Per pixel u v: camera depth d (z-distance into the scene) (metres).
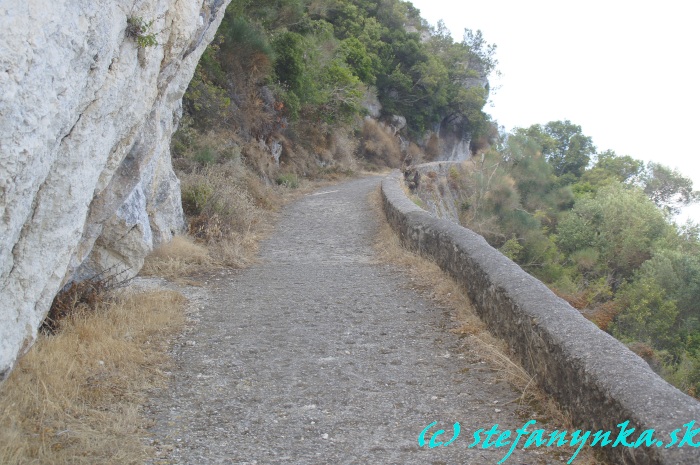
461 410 4.26
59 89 3.12
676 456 2.83
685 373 15.59
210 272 8.45
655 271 23.67
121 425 3.83
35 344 4.46
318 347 5.54
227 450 3.65
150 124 5.71
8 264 3.24
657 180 48.12
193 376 4.81
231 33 17.27
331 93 24.95
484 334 5.57
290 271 8.78
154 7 4.64
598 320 18.38
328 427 4.00
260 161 17.08
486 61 54.31
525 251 26.27
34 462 3.21
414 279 8.05
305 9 27.11
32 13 2.79
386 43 40.00
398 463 3.54
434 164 29.06
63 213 3.68
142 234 6.93
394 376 4.88
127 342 5.15
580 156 53.97
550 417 4.10
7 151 2.73
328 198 16.97
